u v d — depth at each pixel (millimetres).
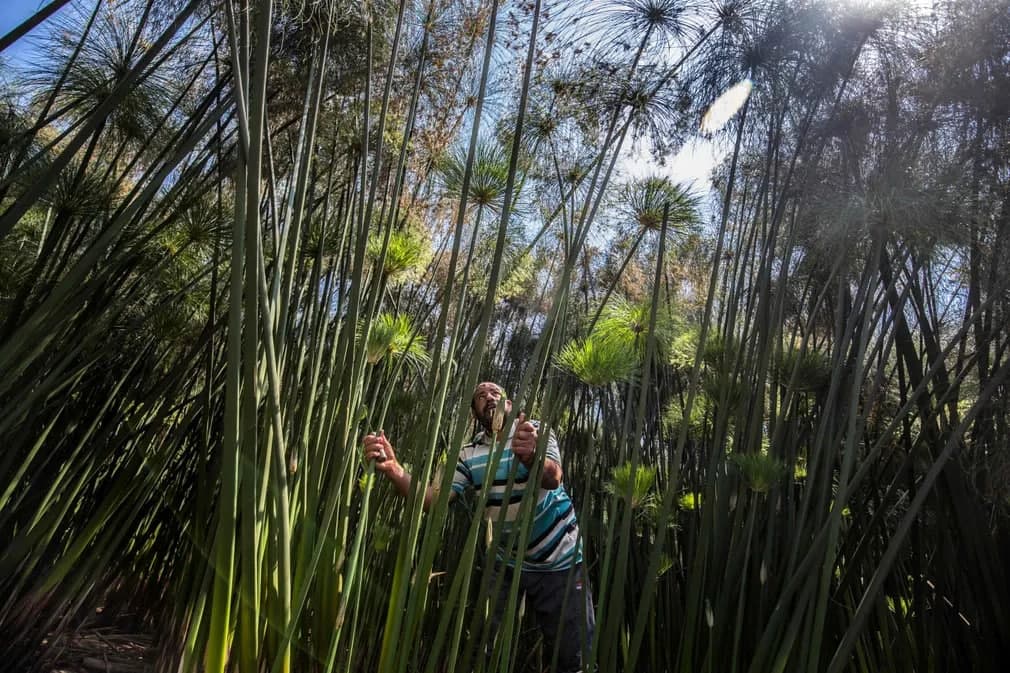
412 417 2242
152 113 2059
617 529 2574
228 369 1125
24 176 1825
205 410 1865
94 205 1852
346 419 1510
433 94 2178
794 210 2008
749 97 2129
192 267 2324
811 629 1700
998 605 1729
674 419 2619
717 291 2725
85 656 2311
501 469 2182
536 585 2217
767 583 1881
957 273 2160
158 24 2094
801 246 2188
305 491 1541
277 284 1393
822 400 2168
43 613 2047
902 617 2070
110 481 2400
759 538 2041
